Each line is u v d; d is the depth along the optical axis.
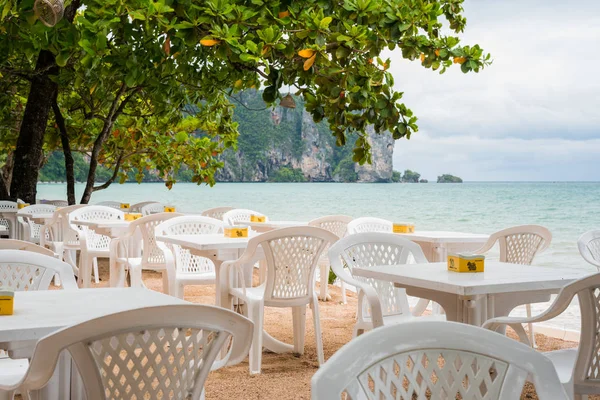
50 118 12.19
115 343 1.76
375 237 4.05
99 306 2.41
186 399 1.90
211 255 4.72
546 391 1.41
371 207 41.78
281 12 5.95
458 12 8.24
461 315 3.27
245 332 1.94
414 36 6.58
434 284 2.97
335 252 3.87
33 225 9.64
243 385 4.07
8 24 6.20
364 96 6.11
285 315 6.57
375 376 1.37
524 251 5.12
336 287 8.79
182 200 44.59
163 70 7.35
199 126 12.53
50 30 5.93
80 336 1.67
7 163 14.71
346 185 55.91
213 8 5.43
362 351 1.35
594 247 5.04
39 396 2.51
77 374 2.60
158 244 5.25
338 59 5.98
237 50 5.54
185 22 5.39
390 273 3.25
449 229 33.53
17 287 3.03
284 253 4.37
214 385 4.07
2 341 1.99
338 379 1.29
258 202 44.56
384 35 6.34
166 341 1.82
